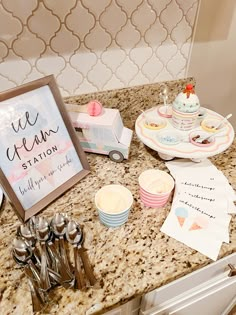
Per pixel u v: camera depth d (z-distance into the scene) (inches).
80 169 29.8
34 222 23.4
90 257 22.7
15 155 24.3
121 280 21.3
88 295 20.4
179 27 35.1
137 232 24.7
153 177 27.6
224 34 38.4
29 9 27.1
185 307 29.2
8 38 28.0
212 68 41.6
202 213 26.3
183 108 31.4
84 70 33.5
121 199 25.2
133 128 38.3
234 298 36.6
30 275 20.7
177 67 38.9
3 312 19.3
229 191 28.8
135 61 35.6
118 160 32.4
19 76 30.7
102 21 30.8
